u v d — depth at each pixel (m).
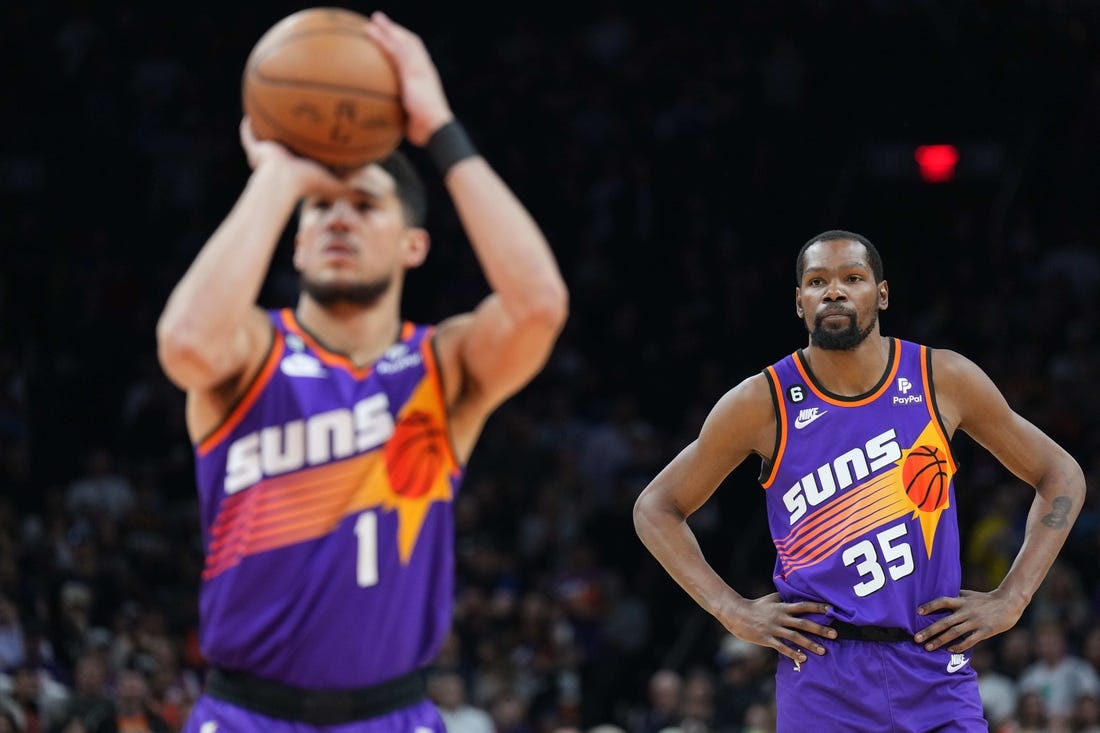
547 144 27.95
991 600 7.40
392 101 5.21
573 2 30.38
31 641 16.62
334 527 5.33
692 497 7.92
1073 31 28.84
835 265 7.51
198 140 27.92
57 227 26.66
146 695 15.52
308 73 5.12
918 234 27.38
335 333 5.51
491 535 21.41
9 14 28.44
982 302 25.34
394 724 5.39
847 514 7.46
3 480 20.66
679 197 27.30
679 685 18.22
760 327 25.64
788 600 7.57
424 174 27.30
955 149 27.81
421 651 5.48
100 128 27.73
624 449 22.67
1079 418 22.77
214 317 4.93
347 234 5.38
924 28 29.11
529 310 5.21
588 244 26.58
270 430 5.34
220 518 5.36
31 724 15.30
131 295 24.95
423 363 5.50
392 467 5.40
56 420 22.95
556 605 19.91
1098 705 16.50
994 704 17.45
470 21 30.12
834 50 29.27
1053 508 7.65
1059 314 24.83
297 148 5.22
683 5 30.08
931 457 7.51
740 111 28.38
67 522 19.72
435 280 26.16
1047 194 27.62
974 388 7.64
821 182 28.00
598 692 19.64
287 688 5.32
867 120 28.44
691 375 24.77
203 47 28.92
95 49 28.47
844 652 7.34
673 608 21.36
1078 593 18.95
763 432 7.70
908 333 25.16
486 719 17.27
